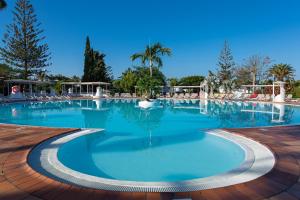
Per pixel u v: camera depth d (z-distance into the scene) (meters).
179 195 2.98
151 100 17.80
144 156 5.30
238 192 3.06
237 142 6.02
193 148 5.95
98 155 5.36
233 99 24.88
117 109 16.28
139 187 3.30
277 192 3.06
